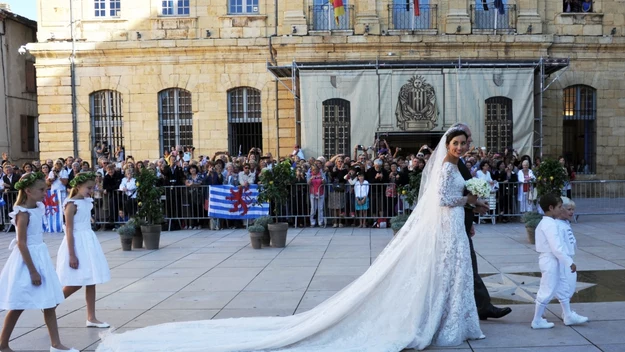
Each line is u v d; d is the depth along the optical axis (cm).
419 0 2120
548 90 2153
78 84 2189
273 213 1465
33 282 513
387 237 1253
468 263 534
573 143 2230
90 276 619
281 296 739
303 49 2114
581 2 2184
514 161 1627
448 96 1958
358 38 2086
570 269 560
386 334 524
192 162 1639
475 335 535
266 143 2158
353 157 1914
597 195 1508
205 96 2167
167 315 664
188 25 2166
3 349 524
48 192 1506
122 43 2148
